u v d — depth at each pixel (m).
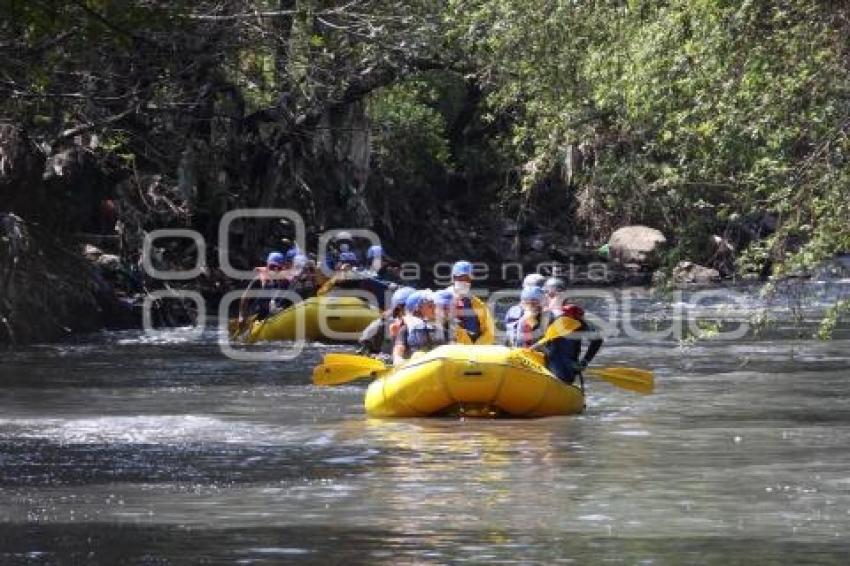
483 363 28.62
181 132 56.25
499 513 19.38
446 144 79.25
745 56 29.38
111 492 21.05
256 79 57.16
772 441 25.47
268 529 18.55
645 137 46.81
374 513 19.44
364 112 64.62
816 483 21.31
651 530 18.30
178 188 58.09
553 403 29.11
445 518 19.09
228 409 30.67
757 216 32.78
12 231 48.56
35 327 47.41
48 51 38.50
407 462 23.52
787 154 30.06
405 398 29.05
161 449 25.06
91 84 46.91
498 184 82.88
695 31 31.42
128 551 17.45
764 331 48.44
